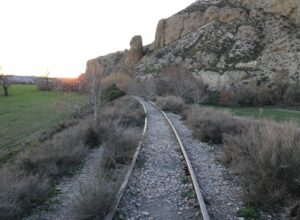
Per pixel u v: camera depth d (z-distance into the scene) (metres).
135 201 6.47
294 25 76.81
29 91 84.25
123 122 17.42
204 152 10.88
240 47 77.25
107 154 9.75
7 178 7.13
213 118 15.26
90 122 15.81
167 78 59.66
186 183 7.42
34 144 14.86
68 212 6.38
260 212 5.80
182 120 20.56
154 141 12.83
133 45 119.50
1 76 72.94
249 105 56.88
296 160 6.48
